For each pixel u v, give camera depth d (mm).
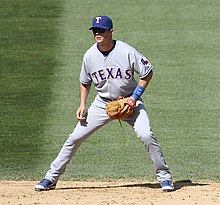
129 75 32000
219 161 41938
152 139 32000
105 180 37938
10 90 57250
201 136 46812
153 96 55531
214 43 68562
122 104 31531
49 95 55938
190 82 58500
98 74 32094
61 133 47656
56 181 34031
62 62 63719
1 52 66875
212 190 32969
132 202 29969
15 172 40000
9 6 80312
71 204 29922
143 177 38656
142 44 68375
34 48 67750
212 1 81188
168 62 63562
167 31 71875
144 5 79500
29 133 47781
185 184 35625
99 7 79062
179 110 52250
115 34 70875
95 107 32781
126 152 44062
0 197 31984
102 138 47000
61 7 79438
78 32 71812
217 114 51250
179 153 43531
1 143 45812
